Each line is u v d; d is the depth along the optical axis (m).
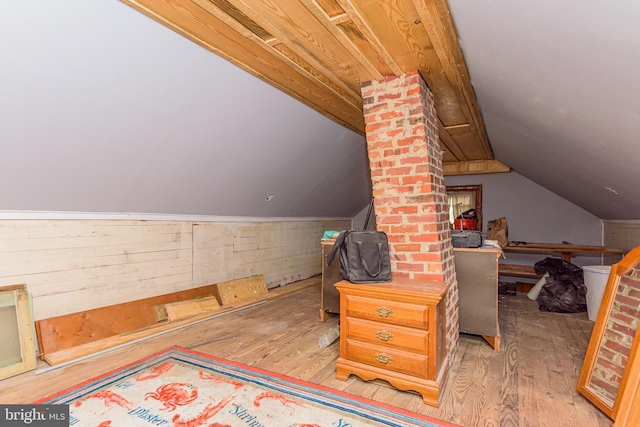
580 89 1.76
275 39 2.04
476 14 1.59
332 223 6.67
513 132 3.34
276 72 2.50
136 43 1.87
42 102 1.87
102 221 3.02
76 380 2.26
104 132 2.26
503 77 2.16
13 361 2.34
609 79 1.52
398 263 2.55
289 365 2.54
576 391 2.18
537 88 2.03
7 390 2.12
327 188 5.23
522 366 2.56
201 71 2.28
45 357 2.51
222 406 1.97
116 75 1.97
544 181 4.85
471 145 4.53
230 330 3.30
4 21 1.46
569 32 1.34
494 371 2.47
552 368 2.53
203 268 4.01
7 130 1.89
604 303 2.21
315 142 3.88
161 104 2.32
